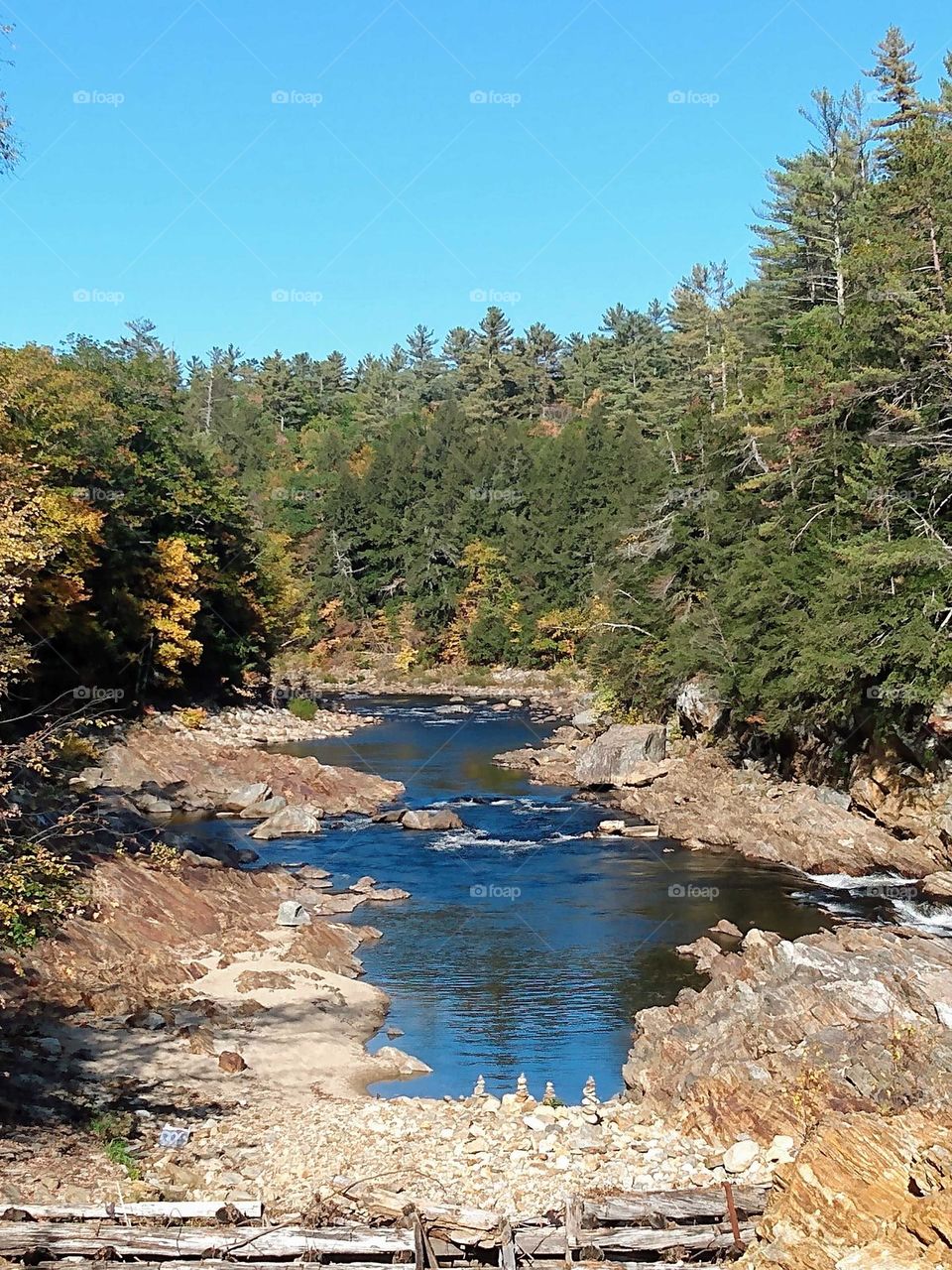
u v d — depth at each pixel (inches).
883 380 1614.2
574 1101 746.2
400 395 6894.7
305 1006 922.7
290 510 4916.3
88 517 1950.1
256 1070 782.5
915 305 1526.8
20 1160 584.4
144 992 919.7
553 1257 474.0
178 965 995.3
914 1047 674.2
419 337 7706.7
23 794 1175.0
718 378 3353.8
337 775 2014.0
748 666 1895.9
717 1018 790.5
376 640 4468.5
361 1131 663.8
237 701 3083.2
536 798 1932.8
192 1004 900.6
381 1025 899.4
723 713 2102.6
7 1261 461.1
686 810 1716.3
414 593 4473.4
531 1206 542.9
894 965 812.6
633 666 2391.7
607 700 2529.5
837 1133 456.4
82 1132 634.8
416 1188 569.9
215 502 3036.4
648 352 5733.3
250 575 3216.0
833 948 896.3
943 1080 634.8
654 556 2444.6
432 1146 638.5
